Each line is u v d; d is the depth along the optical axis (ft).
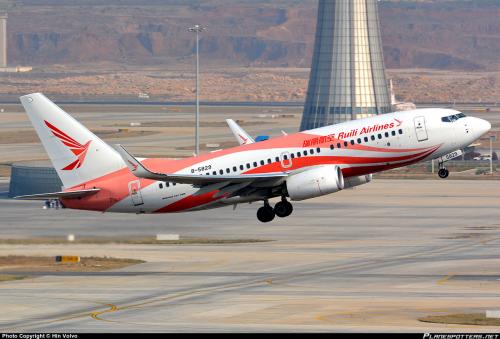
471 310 518.78
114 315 513.04
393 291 588.09
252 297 569.23
